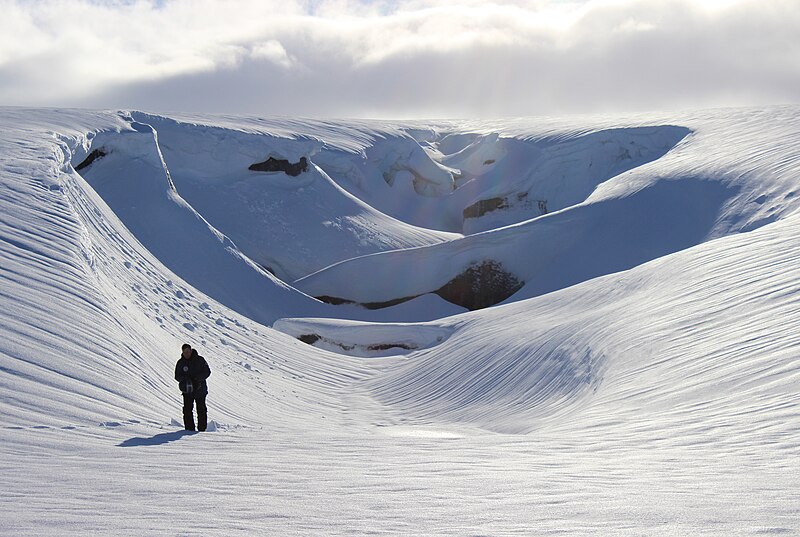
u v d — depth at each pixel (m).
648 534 3.68
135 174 41.16
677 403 10.34
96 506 4.53
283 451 7.85
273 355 24.39
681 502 4.42
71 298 13.97
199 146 56.97
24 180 20.23
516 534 3.81
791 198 35.44
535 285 41.19
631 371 13.56
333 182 63.31
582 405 13.48
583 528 3.89
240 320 26.67
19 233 16.00
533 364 18.69
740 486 4.88
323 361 26.11
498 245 43.59
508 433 13.91
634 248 40.16
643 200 42.72
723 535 3.57
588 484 5.28
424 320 42.12
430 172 78.12
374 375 25.33
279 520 4.21
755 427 7.61
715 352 12.38
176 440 8.59
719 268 18.52
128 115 48.97
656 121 71.38
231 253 40.78
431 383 21.39
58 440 7.68
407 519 4.24
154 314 20.12
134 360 13.38
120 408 10.59
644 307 17.94
